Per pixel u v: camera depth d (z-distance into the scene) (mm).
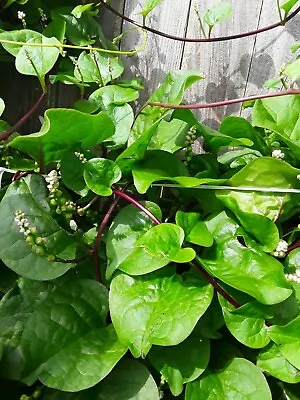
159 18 545
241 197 417
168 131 475
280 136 434
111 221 464
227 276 386
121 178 447
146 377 388
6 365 375
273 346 394
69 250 408
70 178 418
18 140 390
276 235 404
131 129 474
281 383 405
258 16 527
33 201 416
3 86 565
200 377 394
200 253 421
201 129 442
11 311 418
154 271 406
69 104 558
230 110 541
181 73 471
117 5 550
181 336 363
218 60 539
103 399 386
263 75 531
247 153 471
